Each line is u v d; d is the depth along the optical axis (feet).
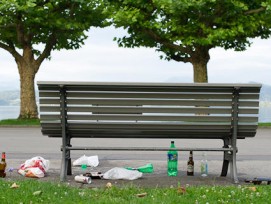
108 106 21.16
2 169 22.99
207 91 20.83
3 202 16.78
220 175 23.76
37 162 23.71
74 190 19.06
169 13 78.13
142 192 19.15
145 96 20.92
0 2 81.10
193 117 21.11
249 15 79.15
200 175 24.13
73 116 21.29
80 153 36.29
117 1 82.64
